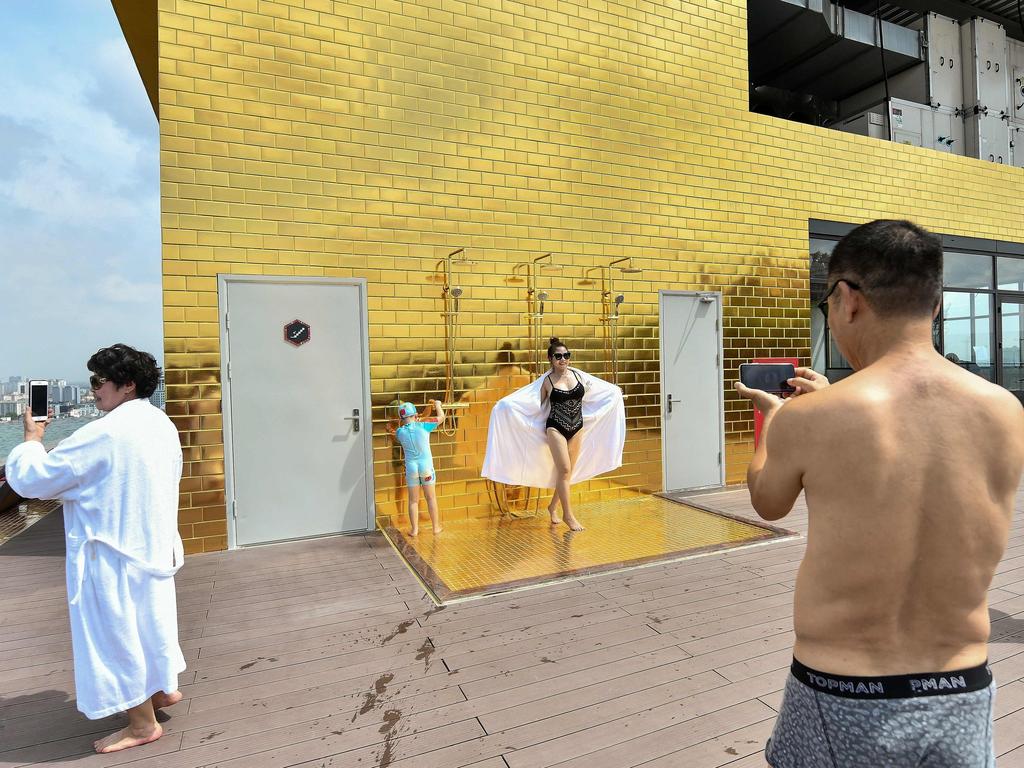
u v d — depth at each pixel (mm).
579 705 2381
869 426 938
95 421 2131
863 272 1035
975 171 8156
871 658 945
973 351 8180
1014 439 938
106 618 2076
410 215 5105
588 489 5941
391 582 3824
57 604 3574
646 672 2635
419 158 5133
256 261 4617
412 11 5090
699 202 6375
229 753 2117
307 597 3586
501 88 5441
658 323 6191
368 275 4969
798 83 9625
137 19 5578
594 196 5863
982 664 943
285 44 4672
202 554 4465
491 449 5164
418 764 2033
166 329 4406
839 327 1109
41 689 2615
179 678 2652
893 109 8227
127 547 2107
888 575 923
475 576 3846
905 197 7594
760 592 3559
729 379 6590
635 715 2303
